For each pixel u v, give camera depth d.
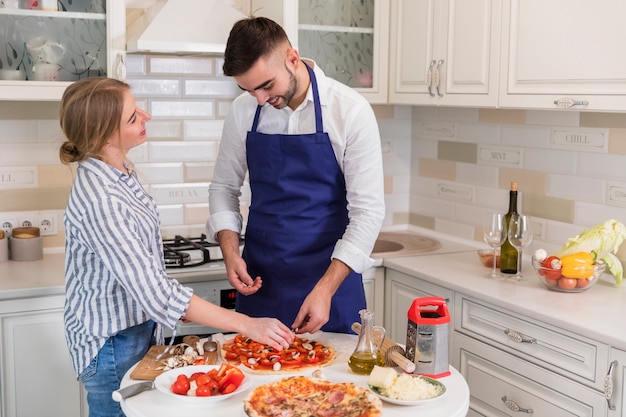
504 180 3.31
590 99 2.45
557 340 2.39
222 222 2.51
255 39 2.09
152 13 3.02
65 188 3.25
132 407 1.76
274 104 2.25
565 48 2.53
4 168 3.13
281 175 2.41
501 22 2.78
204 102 3.43
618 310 2.43
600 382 2.24
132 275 1.94
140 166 3.36
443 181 3.68
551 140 3.05
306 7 3.23
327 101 2.35
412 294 3.07
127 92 2.04
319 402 1.69
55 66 2.85
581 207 2.94
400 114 3.85
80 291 2.06
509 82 2.76
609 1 2.37
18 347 2.72
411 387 1.78
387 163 3.86
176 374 1.90
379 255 3.25
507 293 2.63
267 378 1.91
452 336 2.85
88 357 2.07
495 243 2.85
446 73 3.06
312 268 2.41
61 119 2.02
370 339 1.96
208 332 2.95
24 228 3.14
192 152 3.44
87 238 1.96
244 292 2.35
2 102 3.09
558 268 2.61
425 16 3.16
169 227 3.43
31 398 2.77
